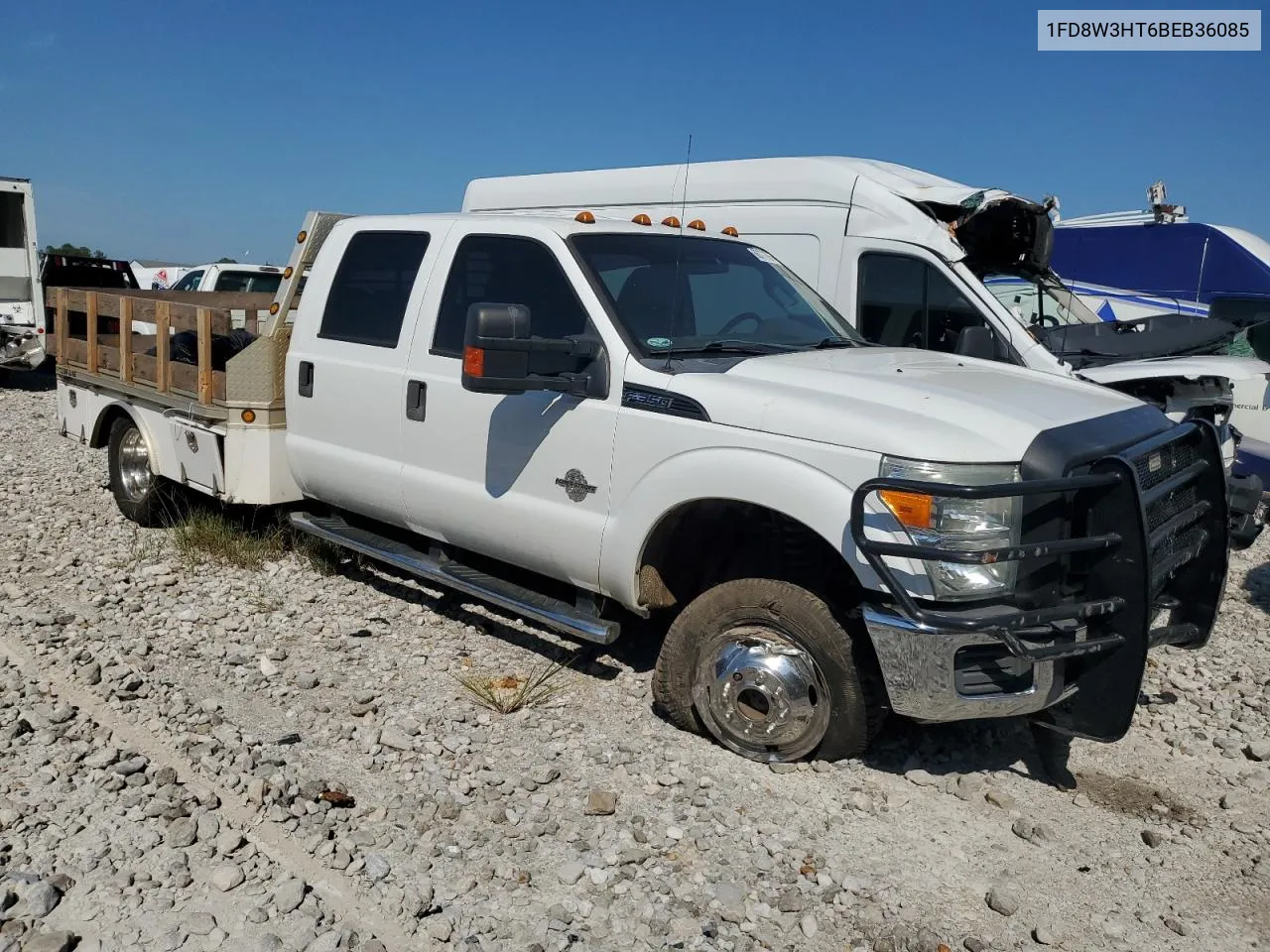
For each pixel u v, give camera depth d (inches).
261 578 262.8
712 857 148.7
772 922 135.6
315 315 244.8
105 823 149.7
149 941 125.6
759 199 327.0
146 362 292.2
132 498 310.0
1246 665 234.8
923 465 152.1
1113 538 154.3
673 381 179.0
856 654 167.3
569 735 183.9
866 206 303.1
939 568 153.2
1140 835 161.2
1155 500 166.1
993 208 296.2
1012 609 154.9
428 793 162.2
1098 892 145.9
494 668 212.5
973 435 155.3
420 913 133.1
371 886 138.6
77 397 335.3
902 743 186.9
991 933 135.7
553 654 220.8
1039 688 158.4
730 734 177.8
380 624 235.3
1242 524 293.6
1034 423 158.7
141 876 137.6
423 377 217.0
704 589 193.5
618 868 145.0
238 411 253.4
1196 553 184.7
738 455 168.7
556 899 137.9
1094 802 170.7
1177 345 324.8
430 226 225.5
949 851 153.9
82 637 219.6
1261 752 187.3
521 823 155.4
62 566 268.1
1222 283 447.8
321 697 196.2
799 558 174.4
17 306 669.3
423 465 218.7
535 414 197.2
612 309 191.3
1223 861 154.9
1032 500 154.3
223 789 160.4
